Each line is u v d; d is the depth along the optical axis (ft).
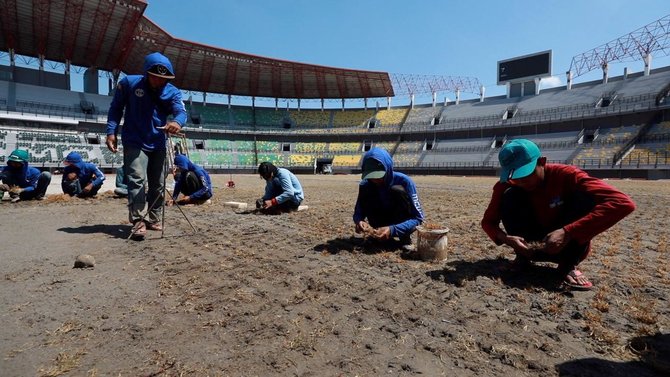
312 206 30.27
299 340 6.63
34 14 105.81
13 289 8.99
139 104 15.19
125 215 21.65
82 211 23.31
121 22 111.86
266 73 169.89
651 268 11.47
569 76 146.72
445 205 32.83
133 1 102.83
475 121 158.51
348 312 7.91
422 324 7.36
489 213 11.27
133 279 9.84
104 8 104.78
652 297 8.89
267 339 6.66
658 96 111.86
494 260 12.32
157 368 5.67
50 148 120.78
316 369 5.72
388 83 185.16
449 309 8.11
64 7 103.24
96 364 5.76
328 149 185.06
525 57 157.38
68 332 6.84
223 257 12.23
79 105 138.82
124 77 15.34
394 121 184.85
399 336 6.84
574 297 8.88
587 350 6.38
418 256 12.47
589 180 9.25
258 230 17.33
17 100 126.31
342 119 195.52
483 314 7.85
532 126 141.59
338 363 5.90
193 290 9.07
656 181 87.97
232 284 9.53
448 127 162.61
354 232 17.15
